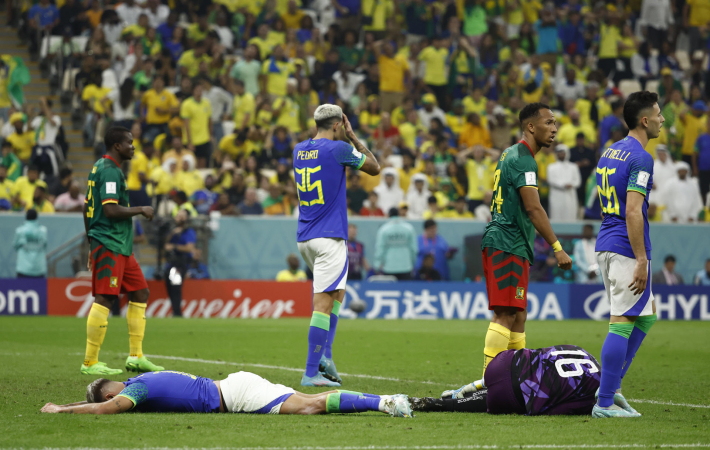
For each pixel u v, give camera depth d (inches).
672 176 2849.4
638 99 765.9
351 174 2620.6
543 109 832.9
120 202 1069.1
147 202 2343.8
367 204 2573.8
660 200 2829.7
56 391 869.2
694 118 3129.9
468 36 3481.8
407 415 708.0
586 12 3624.5
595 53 3545.8
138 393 716.0
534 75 3240.7
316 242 971.9
